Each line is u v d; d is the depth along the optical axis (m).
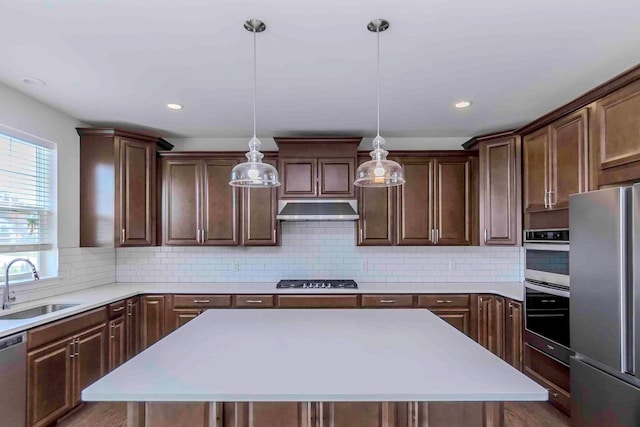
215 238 3.86
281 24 1.85
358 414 1.47
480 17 1.80
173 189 3.86
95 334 2.90
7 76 2.48
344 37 1.98
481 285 3.83
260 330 2.05
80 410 2.78
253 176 2.00
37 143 2.98
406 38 1.99
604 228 2.02
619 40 2.02
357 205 3.80
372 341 1.85
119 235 3.49
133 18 1.79
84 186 3.46
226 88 2.69
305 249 4.13
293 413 1.47
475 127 3.75
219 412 1.45
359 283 3.98
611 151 2.21
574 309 2.27
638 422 1.84
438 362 1.55
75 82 2.58
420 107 3.13
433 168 3.84
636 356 1.84
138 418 1.42
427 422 1.46
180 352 1.68
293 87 2.67
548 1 1.67
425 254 4.11
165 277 4.11
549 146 2.87
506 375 1.42
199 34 1.94
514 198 3.46
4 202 2.73
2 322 2.28
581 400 2.22
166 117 3.38
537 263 2.85
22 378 2.22
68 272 3.30
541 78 2.54
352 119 3.44
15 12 1.73
